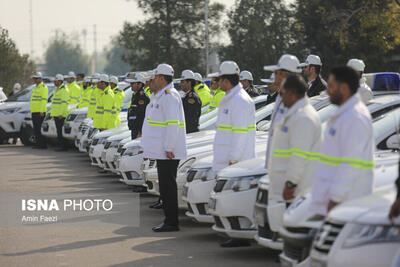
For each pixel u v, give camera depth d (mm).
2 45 70500
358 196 8164
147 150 14344
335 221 7543
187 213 13562
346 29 58719
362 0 58062
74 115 33188
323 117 14281
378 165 9977
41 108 34844
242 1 64188
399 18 57469
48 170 25812
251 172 11727
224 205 11727
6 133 36969
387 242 7012
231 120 12766
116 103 27281
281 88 9883
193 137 17109
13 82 70438
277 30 62344
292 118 9656
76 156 31312
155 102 14352
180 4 74562
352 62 14633
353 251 7188
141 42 73625
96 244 12953
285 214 9133
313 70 15773
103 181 22469
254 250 12305
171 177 14297
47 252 12281
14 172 25203
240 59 62250
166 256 11883
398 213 7000
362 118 8203
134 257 11828
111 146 22297
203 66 75438
